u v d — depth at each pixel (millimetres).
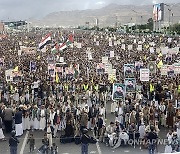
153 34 134500
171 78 33562
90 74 38156
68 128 20719
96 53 65000
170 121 23422
